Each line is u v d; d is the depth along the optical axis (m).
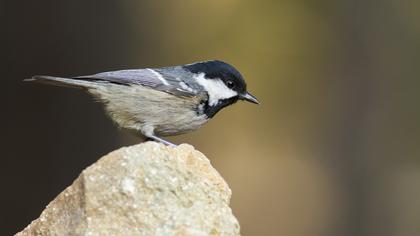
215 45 16.08
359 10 15.59
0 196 11.87
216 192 5.38
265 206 18.25
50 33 11.99
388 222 16.23
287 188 18.23
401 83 16.03
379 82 15.89
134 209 5.10
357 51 15.77
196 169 5.43
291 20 15.91
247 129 18.41
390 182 16.70
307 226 17.61
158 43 14.27
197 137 18.38
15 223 11.91
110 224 5.08
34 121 11.97
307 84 16.42
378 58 15.74
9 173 11.90
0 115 11.89
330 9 15.64
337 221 16.33
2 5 11.77
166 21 14.80
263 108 17.42
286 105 17.02
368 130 16.05
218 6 16.11
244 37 16.03
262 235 17.97
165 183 5.22
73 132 12.12
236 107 18.28
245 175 18.53
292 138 18.09
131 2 12.84
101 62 12.30
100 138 12.21
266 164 18.56
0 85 11.86
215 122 18.50
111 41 12.41
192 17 15.98
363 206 16.05
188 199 5.25
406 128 16.33
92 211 5.11
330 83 16.17
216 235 5.17
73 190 5.31
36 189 11.98
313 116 17.09
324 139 16.92
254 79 16.45
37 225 5.42
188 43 15.92
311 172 17.95
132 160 5.23
